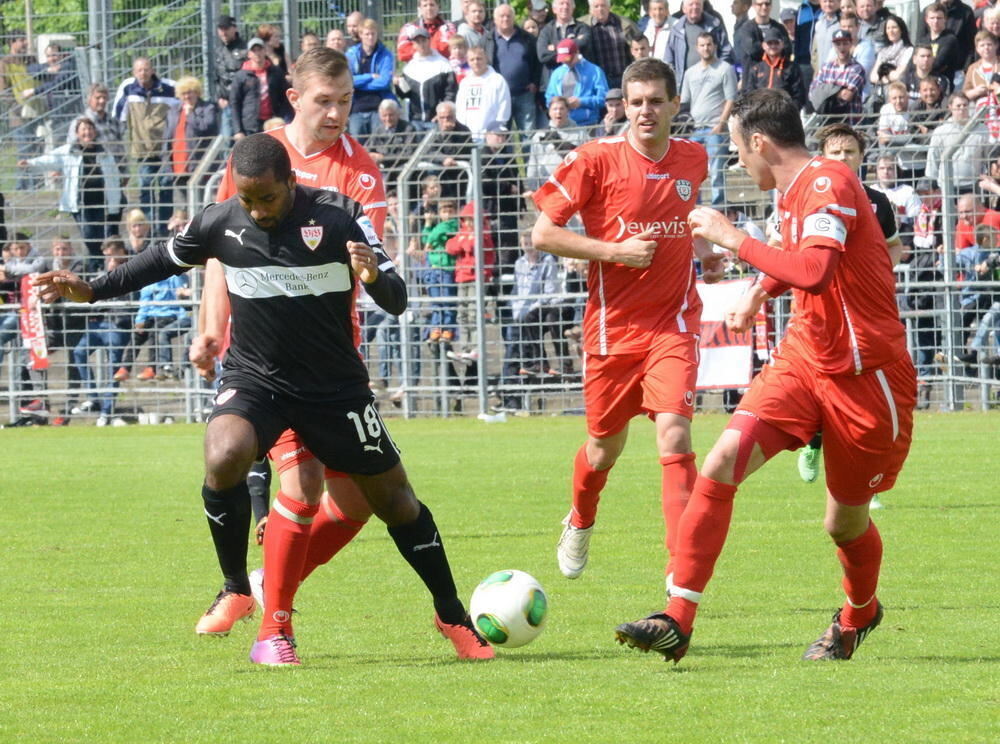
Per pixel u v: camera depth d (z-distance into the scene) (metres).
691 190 20.11
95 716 12.83
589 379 20.36
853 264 14.66
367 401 15.66
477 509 28.67
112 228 52.06
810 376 14.98
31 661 15.54
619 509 28.64
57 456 40.53
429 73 55.41
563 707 12.99
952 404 47.88
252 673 14.82
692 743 11.64
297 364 15.45
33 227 55.03
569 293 48.00
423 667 15.08
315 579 21.30
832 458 15.13
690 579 14.59
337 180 18.64
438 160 49.41
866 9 54.66
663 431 19.16
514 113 54.75
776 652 15.73
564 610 18.59
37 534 26.12
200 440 44.81
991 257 46.84
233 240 15.43
